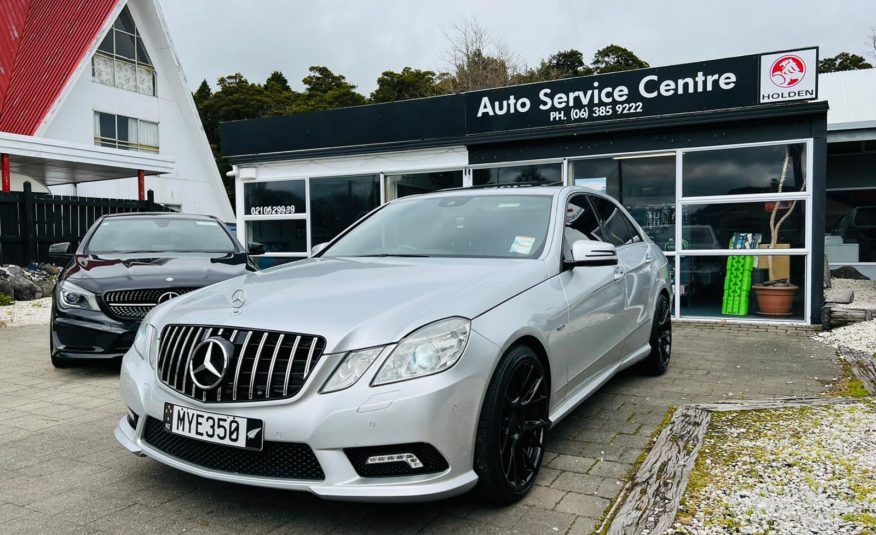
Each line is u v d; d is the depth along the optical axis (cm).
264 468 275
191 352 292
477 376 280
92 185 2645
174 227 766
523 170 984
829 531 260
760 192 842
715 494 298
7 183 1519
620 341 459
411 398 262
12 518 299
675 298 895
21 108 2411
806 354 644
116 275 598
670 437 381
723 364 607
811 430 382
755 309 859
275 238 1170
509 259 375
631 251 519
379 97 3909
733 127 841
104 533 283
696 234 880
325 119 1107
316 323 280
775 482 309
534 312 329
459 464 273
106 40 2727
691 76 847
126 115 2814
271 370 273
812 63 787
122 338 567
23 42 2769
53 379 585
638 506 291
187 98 3056
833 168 1471
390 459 263
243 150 1184
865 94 1498
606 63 3838
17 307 1102
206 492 327
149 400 307
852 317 768
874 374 538
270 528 287
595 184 938
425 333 276
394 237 438
